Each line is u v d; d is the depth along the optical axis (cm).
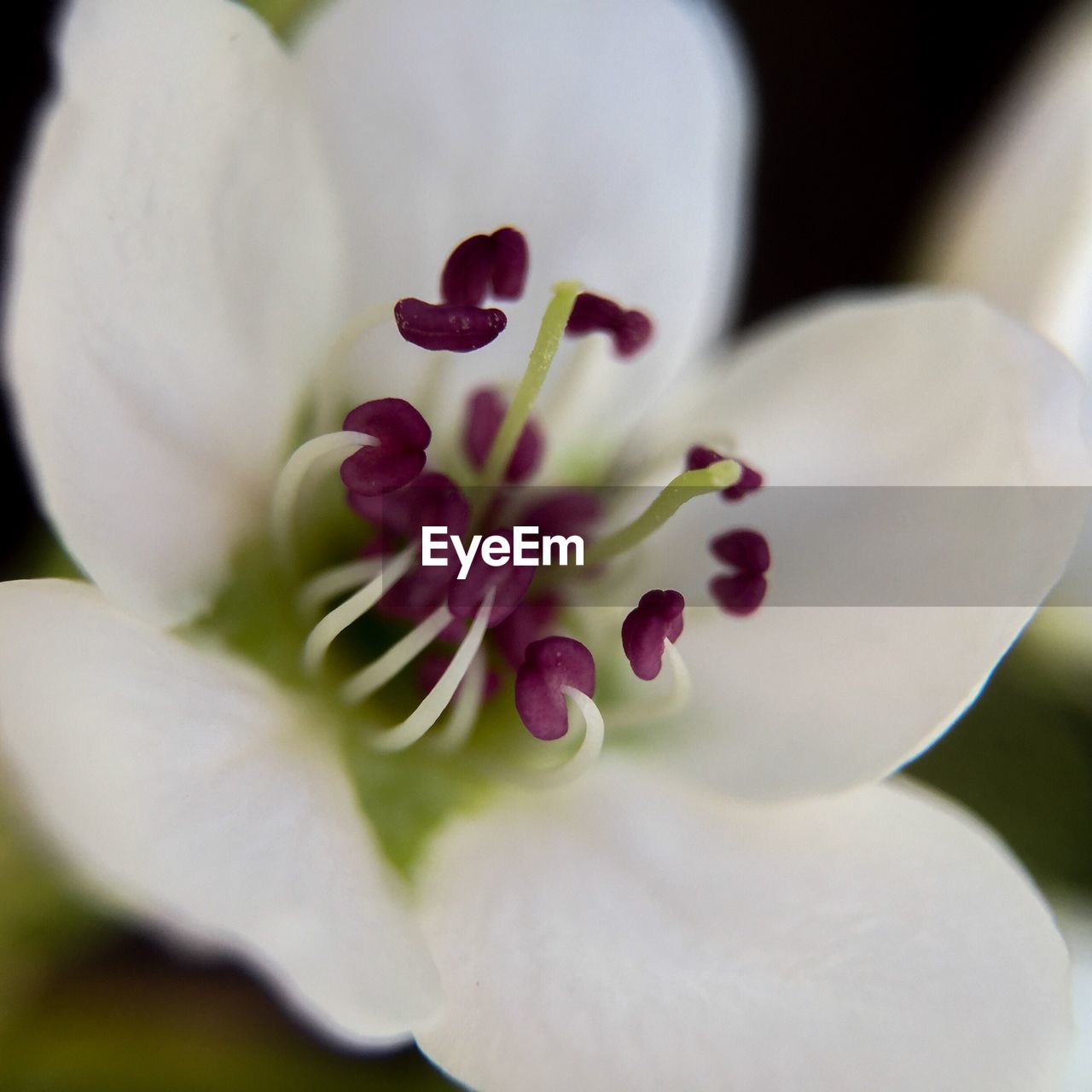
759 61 9
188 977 7
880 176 9
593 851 7
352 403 7
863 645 7
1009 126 8
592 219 7
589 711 6
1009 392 6
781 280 9
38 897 7
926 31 9
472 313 6
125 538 6
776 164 9
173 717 6
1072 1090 7
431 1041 6
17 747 6
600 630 7
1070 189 7
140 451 6
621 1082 6
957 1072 6
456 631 7
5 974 7
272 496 7
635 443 7
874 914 6
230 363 6
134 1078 7
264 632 7
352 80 7
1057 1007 6
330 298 7
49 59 8
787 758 7
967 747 8
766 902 6
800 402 7
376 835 6
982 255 8
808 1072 6
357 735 7
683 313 7
